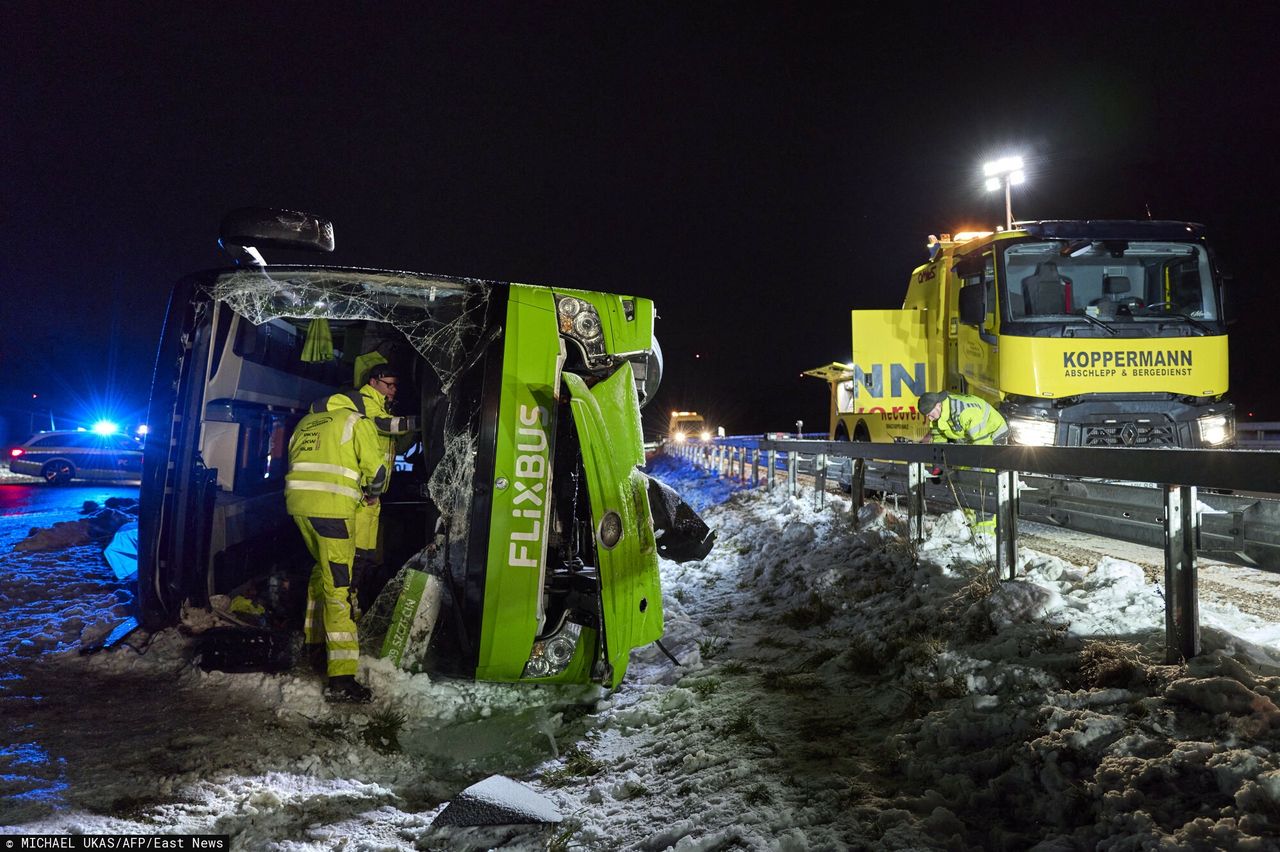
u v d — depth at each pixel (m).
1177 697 3.19
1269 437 17.92
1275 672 3.34
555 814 3.64
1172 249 9.56
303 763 4.20
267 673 5.07
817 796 3.33
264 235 5.50
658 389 5.88
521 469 4.89
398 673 5.10
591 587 5.01
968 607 4.81
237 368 5.93
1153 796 2.71
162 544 5.34
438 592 5.22
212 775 3.96
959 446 5.78
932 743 3.56
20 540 9.99
